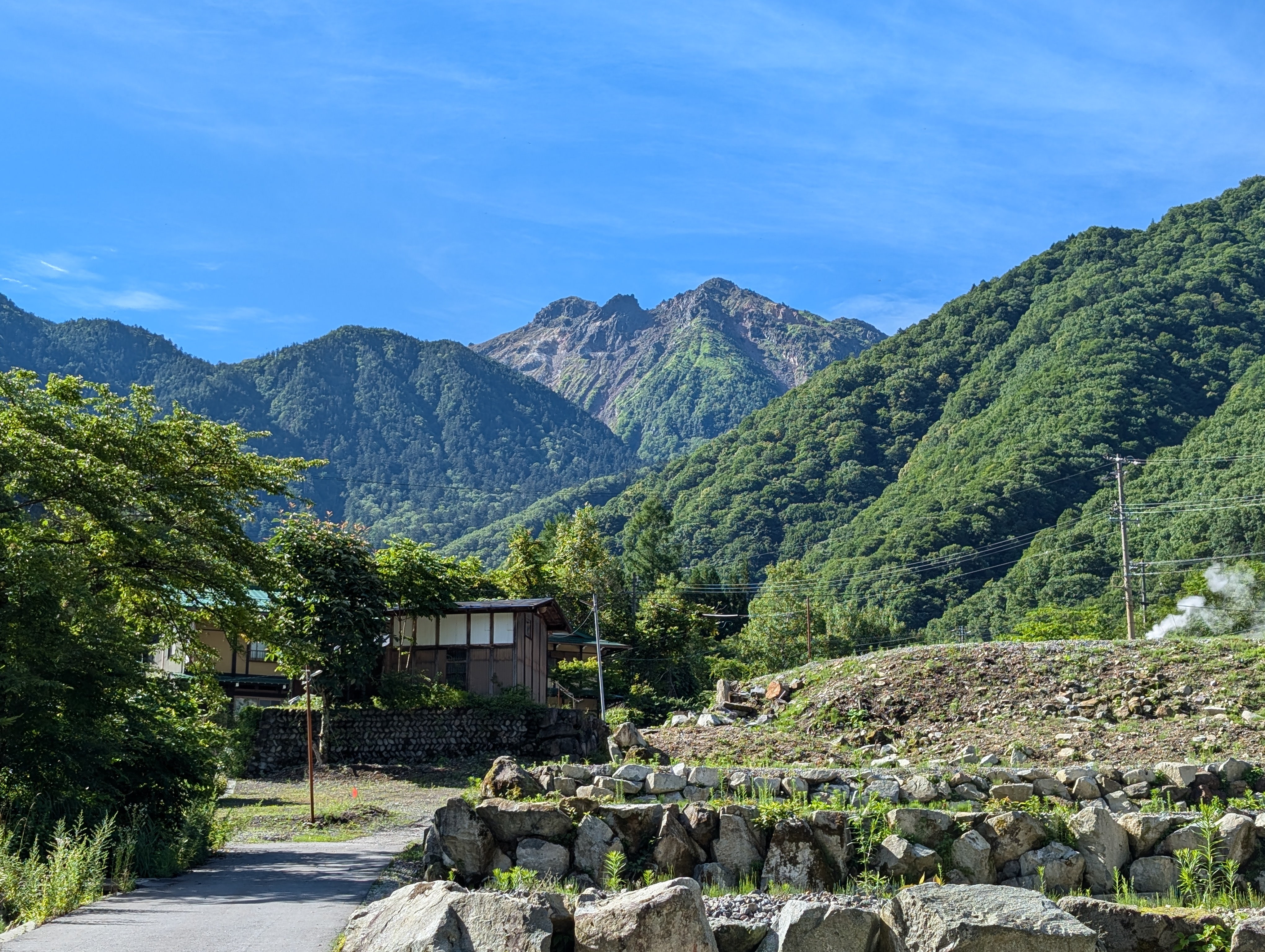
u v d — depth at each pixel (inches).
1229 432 4328.3
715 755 1160.2
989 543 4480.8
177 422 959.0
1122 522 2340.1
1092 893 508.4
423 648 1815.9
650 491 7381.9
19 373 881.5
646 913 313.4
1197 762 999.0
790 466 6781.5
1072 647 1355.8
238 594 947.3
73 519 923.4
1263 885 502.3
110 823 627.2
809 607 3181.6
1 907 505.0
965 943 285.1
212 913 490.6
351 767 1557.6
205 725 970.1
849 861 525.3
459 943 319.9
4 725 692.7
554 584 2728.8
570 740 1635.1
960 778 650.8
